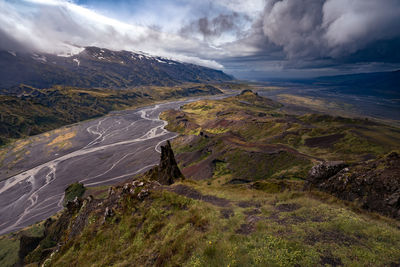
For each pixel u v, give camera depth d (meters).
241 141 127.00
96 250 17.30
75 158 162.38
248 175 88.69
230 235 11.14
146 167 140.00
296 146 127.88
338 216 12.01
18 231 80.75
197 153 131.00
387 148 100.06
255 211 14.94
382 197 16.72
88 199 32.19
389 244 8.93
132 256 14.07
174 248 11.81
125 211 20.22
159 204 19.22
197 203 17.84
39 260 44.91
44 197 110.00
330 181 23.03
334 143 119.06
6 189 120.62
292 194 18.84
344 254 8.41
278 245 9.37
